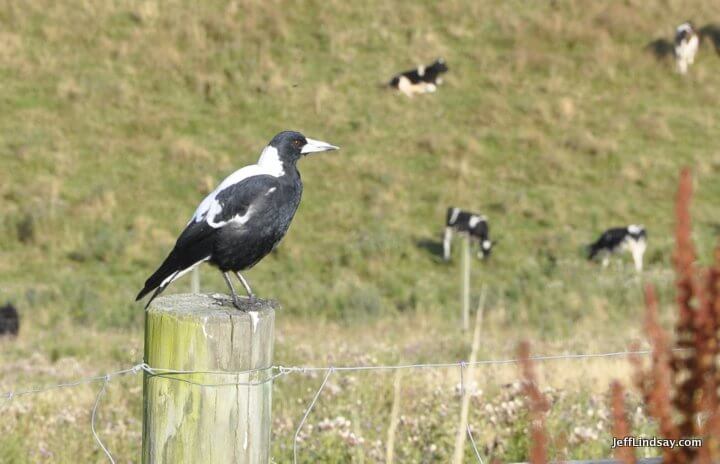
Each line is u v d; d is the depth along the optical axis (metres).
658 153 29.50
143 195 26.89
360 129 30.31
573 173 28.56
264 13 35.72
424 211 26.53
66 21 34.66
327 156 28.88
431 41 34.62
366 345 15.27
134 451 7.74
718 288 3.01
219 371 4.25
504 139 30.05
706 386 3.03
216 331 4.25
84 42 33.91
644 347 13.91
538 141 29.81
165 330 4.27
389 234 25.02
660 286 21.70
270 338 4.37
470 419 7.31
